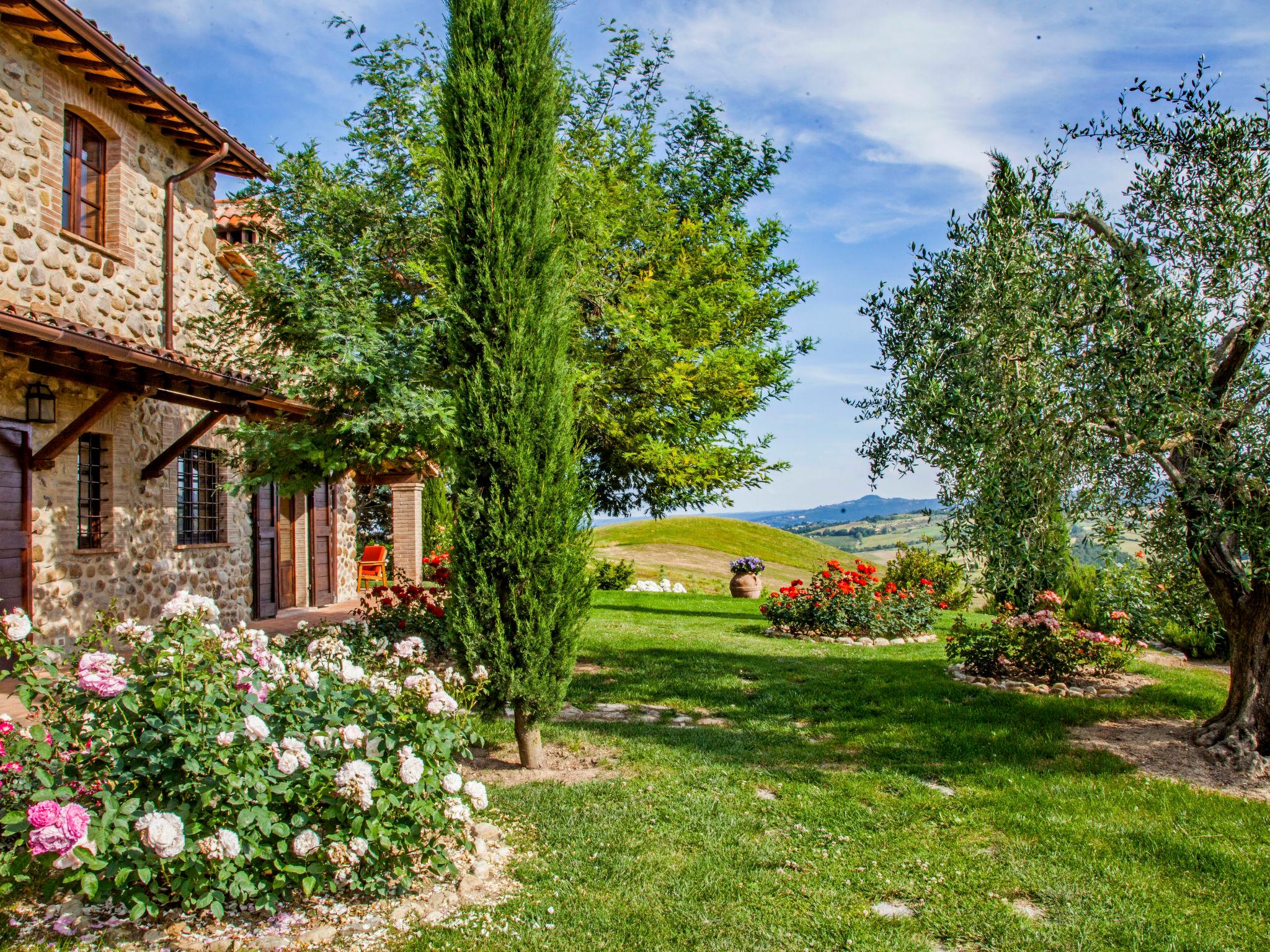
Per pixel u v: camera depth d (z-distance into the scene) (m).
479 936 3.19
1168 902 3.73
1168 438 4.84
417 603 9.52
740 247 9.23
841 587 12.30
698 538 43.03
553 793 4.93
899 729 6.66
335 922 3.23
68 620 7.47
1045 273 5.14
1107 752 6.00
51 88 7.48
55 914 3.10
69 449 7.57
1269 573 5.26
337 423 6.55
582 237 7.51
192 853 2.93
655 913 3.46
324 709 3.68
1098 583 11.15
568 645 5.42
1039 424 4.94
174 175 9.45
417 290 8.25
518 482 5.16
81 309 7.87
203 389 7.37
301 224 7.85
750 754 5.93
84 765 3.07
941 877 3.94
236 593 10.51
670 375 7.88
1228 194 5.02
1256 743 5.70
